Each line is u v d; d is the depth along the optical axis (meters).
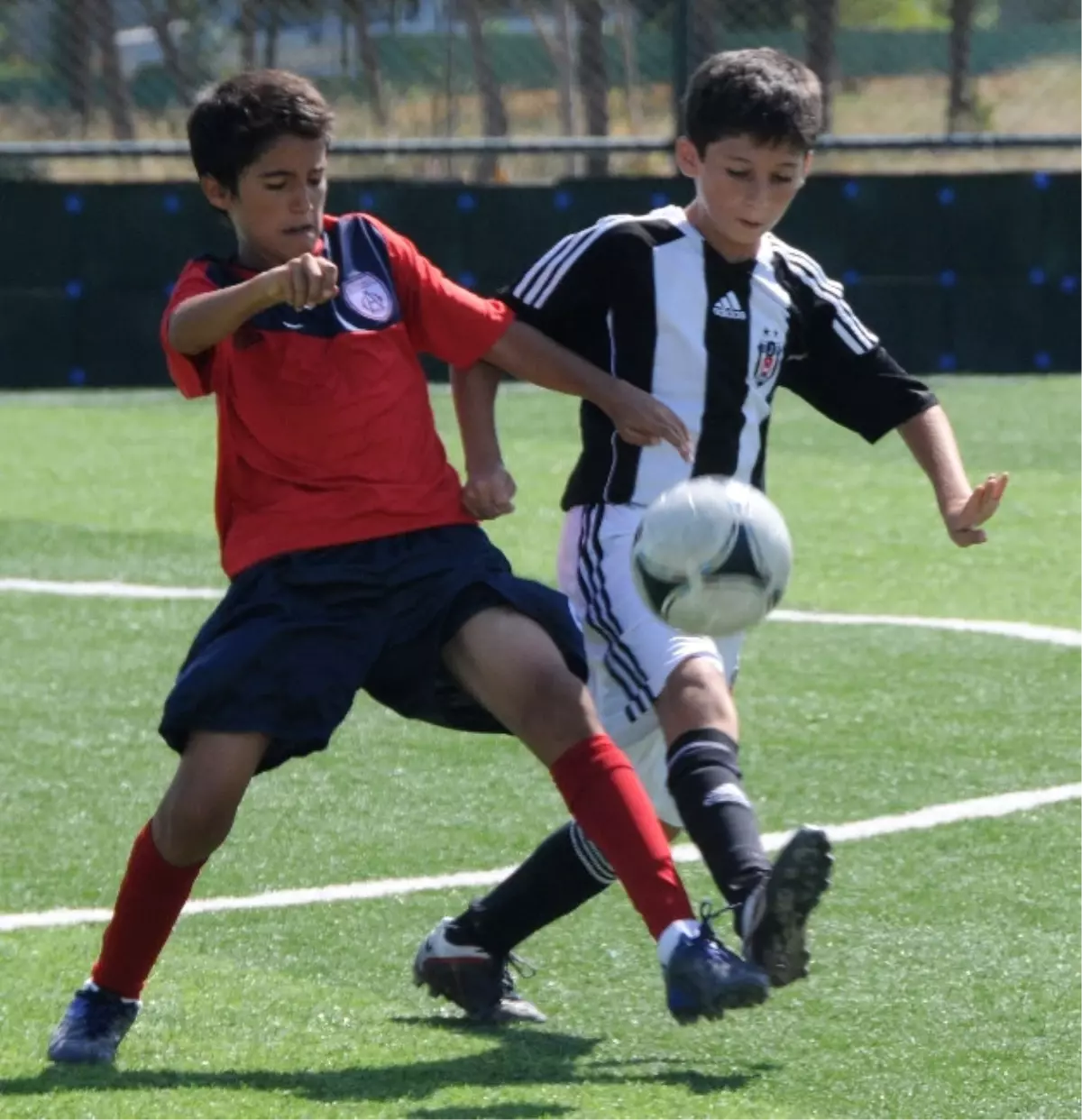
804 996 14.30
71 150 56.25
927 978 14.66
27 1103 11.96
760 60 14.27
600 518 14.55
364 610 12.75
